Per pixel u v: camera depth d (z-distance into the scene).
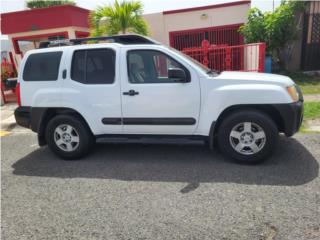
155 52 4.52
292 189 3.54
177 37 14.14
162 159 4.84
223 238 2.74
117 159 4.99
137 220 3.13
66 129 5.01
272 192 3.50
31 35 12.23
